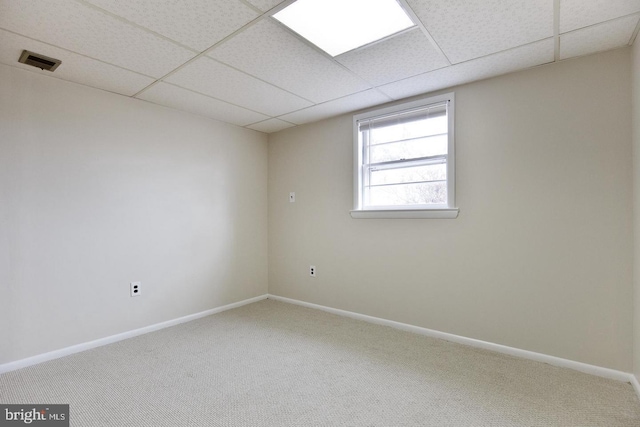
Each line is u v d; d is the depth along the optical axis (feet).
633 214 6.32
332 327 9.72
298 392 6.16
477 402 5.80
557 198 7.14
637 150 6.01
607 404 5.69
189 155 10.55
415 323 9.25
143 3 5.09
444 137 8.79
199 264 10.79
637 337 6.07
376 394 6.08
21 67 7.22
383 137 9.95
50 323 7.64
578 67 6.91
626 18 5.53
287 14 5.43
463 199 8.39
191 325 9.95
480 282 8.14
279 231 12.82
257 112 10.55
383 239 9.88
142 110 9.38
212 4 5.14
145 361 7.48
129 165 9.09
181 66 7.29
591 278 6.78
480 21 5.65
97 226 8.45
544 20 5.61
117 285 8.80
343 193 10.85
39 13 5.31
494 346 7.93
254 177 12.69
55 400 5.89
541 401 5.81
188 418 5.38
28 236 7.36
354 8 5.28
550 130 7.22
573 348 6.97
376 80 8.09
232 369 7.08
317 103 9.73
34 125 7.46
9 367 7.02
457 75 7.83
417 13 5.42
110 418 5.36
